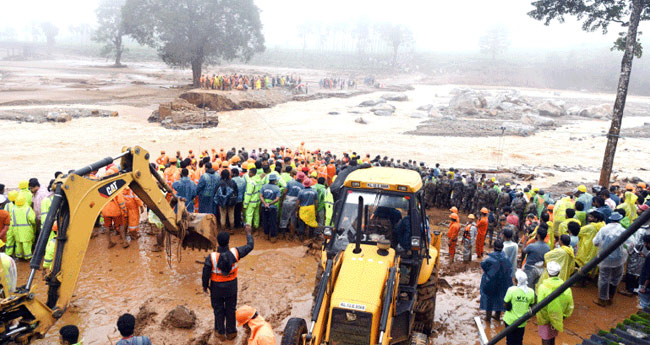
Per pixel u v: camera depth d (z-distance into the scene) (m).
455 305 9.84
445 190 18.97
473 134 40.19
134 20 61.19
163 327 8.09
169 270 10.56
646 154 34.22
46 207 10.16
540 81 125.69
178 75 91.44
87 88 61.88
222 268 7.48
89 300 9.00
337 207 7.71
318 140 35.34
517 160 31.06
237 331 8.18
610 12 20.47
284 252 12.12
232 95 50.84
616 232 9.45
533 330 8.94
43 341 7.57
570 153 33.88
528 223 13.82
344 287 6.25
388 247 6.76
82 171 6.40
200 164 15.16
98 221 13.30
